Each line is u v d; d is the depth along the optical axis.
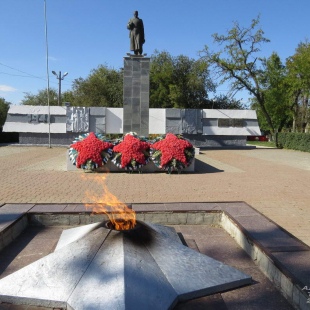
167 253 3.24
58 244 3.77
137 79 17.31
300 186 8.93
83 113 22.84
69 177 10.06
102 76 41.56
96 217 4.98
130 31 17.12
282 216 5.91
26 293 2.82
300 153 20.78
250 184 9.21
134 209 5.16
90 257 3.02
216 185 9.03
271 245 3.67
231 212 5.01
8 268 3.67
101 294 2.62
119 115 23.06
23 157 16.06
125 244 3.09
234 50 25.89
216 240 4.54
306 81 24.39
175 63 39.34
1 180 9.38
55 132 23.11
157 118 23.45
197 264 3.24
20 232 4.71
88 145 10.93
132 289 2.64
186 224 5.14
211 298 3.01
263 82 27.70
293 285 2.88
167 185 8.98
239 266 3.72
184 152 11.23
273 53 27.84
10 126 23.12
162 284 2.85
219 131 24.20
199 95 39.50
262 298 3.05
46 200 6.94
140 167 11.03
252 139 40.91
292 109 29.83
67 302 2.68
